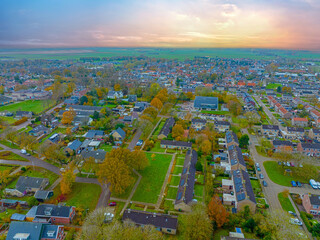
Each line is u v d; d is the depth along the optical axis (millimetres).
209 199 104312
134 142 167375
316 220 95875
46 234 81688
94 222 86125
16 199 106875
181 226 90688
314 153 150875
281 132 186125
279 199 109188
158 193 111375
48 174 126875
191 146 155250
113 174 104562
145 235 79062
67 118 196375
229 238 80562
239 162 127125
